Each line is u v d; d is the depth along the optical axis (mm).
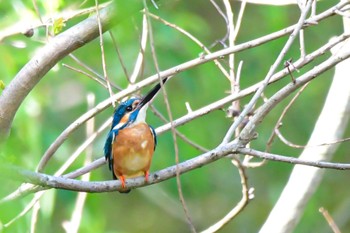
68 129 8859
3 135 7859
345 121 11422
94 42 14062
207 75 15250
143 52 9172
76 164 13289
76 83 16156
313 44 17203
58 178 7438
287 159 7730
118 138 8430
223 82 15594
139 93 9547
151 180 8219
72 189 7555
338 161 18547
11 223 6465
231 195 18000
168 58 14625
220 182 18016
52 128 14953
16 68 12227
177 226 18328
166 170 8250
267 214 18141
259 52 16500
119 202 18359
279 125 9016
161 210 18422
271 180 17750
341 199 18375
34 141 11930
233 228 18188
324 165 7730
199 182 15859
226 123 15945
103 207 15805
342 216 17859
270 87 16562
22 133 11961
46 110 15375
